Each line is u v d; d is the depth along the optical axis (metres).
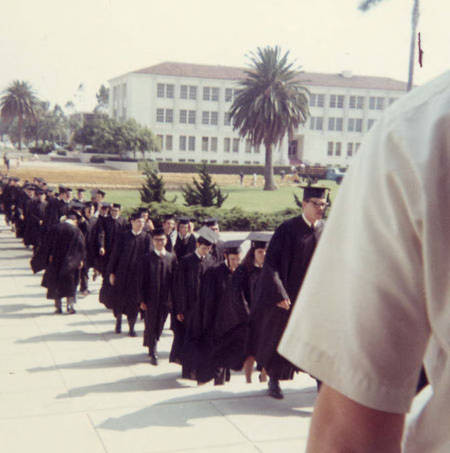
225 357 6.62
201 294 6.92
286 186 63.84
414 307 0.54
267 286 5.75
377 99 98.31
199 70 93.56
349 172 0.61
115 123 77.38
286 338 0.62
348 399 0.56
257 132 52.56
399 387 0.56
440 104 0.54
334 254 0.59
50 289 10.38
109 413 4.91
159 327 7.71
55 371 7.02
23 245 19.81
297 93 51.84
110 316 10.50
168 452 4.10
